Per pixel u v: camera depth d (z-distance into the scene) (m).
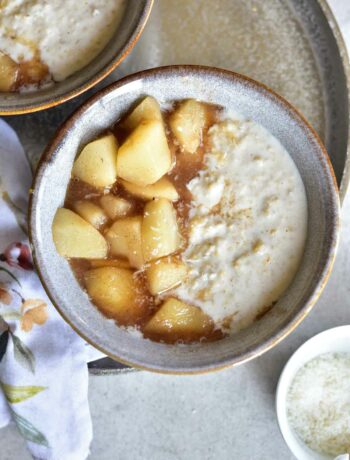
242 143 0.47
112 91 0.45
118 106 0.46
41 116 0.51
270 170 0.47
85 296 0.47
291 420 0.53
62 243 0.46
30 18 0.48
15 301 0.49
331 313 0.53
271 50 0.50
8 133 0.50
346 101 0.49
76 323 0.45
